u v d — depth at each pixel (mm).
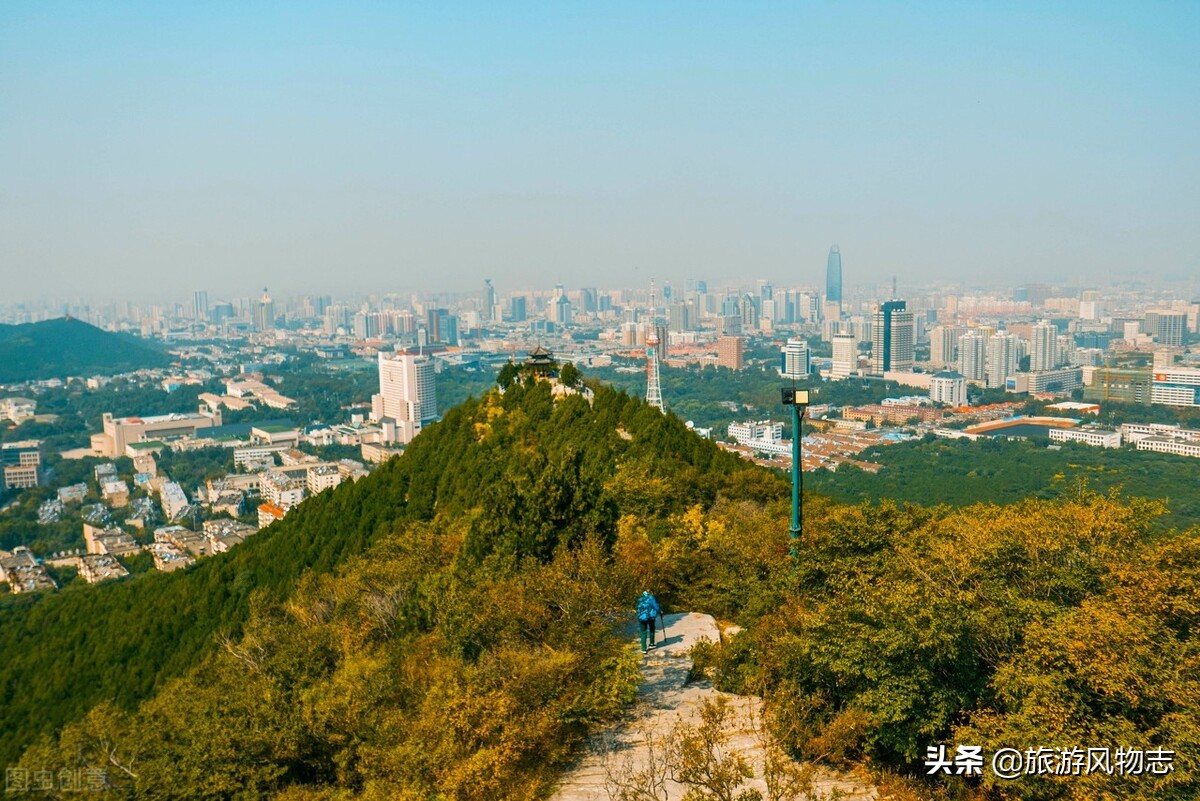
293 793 20312
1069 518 25484
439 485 68062
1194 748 15805
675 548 36250
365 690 23000
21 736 58031
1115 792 15695
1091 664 17281
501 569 31266
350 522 71312
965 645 19453
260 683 24766
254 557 72188
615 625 27750
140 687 60594
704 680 26328
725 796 17344
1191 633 18406
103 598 76312
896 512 30734
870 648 19875
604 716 23234
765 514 43781
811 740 20094
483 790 19125
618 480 48281
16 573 147250
